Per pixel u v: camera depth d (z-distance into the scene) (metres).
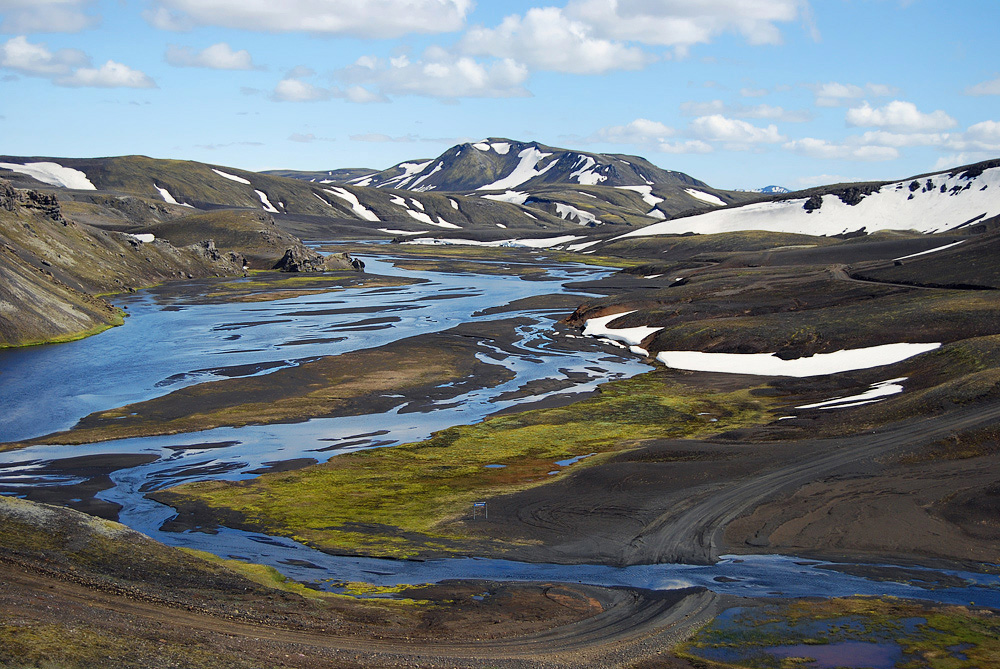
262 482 51.41
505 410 71.56
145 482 51.28
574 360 95.50
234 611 30.02
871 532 41.34
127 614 27.94
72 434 62.28
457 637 29.44
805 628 30.52
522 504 47.16
